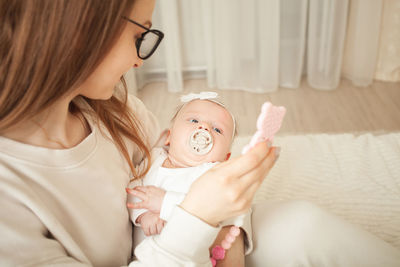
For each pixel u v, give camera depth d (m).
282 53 2.87
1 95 0.54
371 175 1.40
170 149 1.04
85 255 0.66
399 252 0.85
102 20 0.55
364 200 1.28
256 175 0.63
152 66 3.10
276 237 0.91
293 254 0.86
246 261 0.92
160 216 0.83
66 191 0.66
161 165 1.00
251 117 2.61
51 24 0.51
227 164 0.65
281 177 1.42
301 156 1.53
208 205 0.64
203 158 1.00
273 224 0.93
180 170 0.96
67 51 0.53
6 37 0.51
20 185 0.58
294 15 2.73
